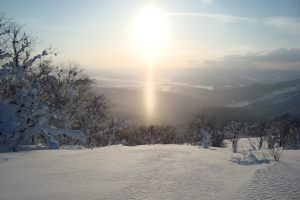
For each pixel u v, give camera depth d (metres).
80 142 31.78
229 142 37.31
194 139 36.41
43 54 24.50
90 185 7.70
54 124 28.94
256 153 12.67
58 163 11.12
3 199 6.61
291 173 8.02
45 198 6.60
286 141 33.25
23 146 20.64
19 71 24.06
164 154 12.48
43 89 25.91
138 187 7.34
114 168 9.70
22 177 8.87
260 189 6.78
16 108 22.02
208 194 6.77
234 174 8.77
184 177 8.33
